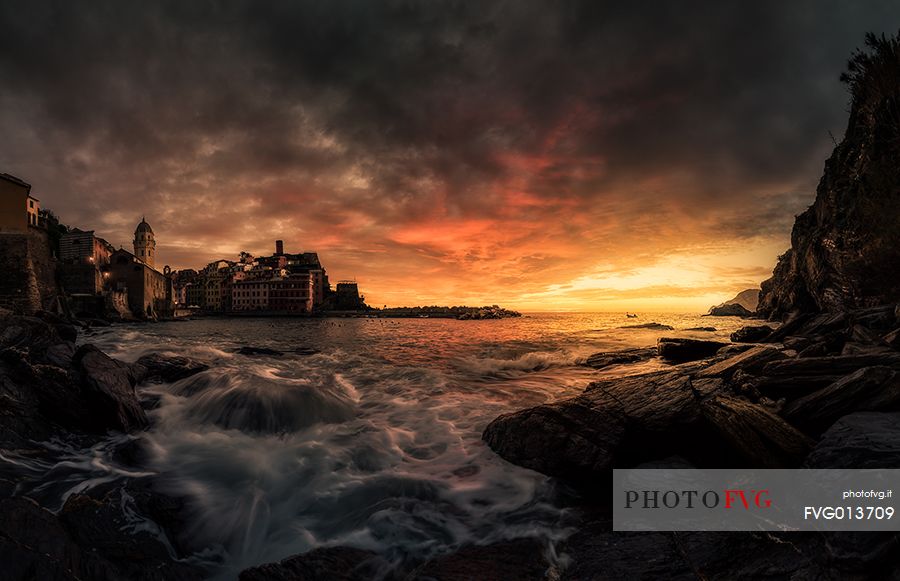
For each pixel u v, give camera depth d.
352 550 4.64
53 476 6.24
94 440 7.68
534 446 7.07
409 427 9.16
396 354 22.45
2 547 3.45
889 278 14.66
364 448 7.84
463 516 5.46
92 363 9.45
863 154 18.42
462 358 20.62
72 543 4.03
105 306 53.38
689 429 6.91
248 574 4.00
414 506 5.74
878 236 14.37
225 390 10.43
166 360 12.91
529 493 6.10
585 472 6.28
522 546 4.61
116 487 5.94
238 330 48.09
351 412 10.30
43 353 10.55
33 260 37.00
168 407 9.73
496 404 11.09
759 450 5.68
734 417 6.32
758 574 3.43
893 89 13.16
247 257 151.00
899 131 12.97
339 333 44.84
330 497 6.02
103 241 66.19
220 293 131.38
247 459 7.20
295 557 4.34
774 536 3.85
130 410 8.56
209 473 6.66
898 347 8.09
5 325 11.37
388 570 4.35
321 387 12.05
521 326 62.66
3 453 6.32
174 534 5.01
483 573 4.02
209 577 4.47
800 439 5.38
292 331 48.47
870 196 15.11
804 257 41.25
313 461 7.21
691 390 7.80
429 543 4.84
